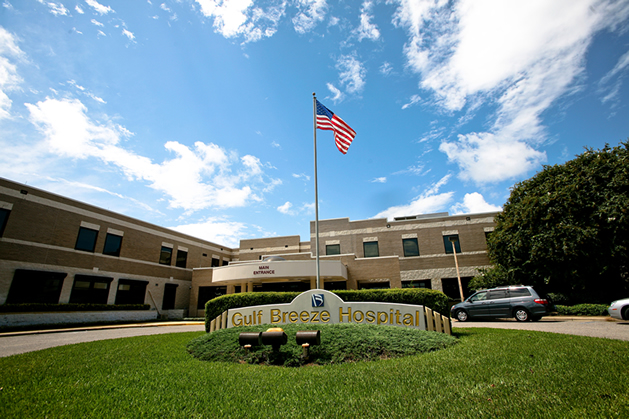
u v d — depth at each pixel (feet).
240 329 31.68
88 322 70.90
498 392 13.82
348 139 54.03
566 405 12.12
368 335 26.73
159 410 12.90
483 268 87.30
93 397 14.44
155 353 26.12
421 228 100.53
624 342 23.67
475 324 48.57
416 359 21.29
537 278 70.90
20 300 65.72
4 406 13.17
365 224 104.42
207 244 120.67
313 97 55.26
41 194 71.87
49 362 22.24
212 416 12.41
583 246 62.34
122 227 89.40
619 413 11.16
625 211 58.23
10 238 65.57
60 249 73.97
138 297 91.40
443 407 12.54
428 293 39.45
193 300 101.50
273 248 125.49
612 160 65.41
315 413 12.51
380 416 12.00
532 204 70.49
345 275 83.05
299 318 36.86
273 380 17.34
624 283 63.82
